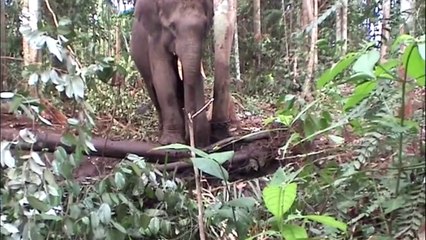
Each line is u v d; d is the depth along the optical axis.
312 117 2.72
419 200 1.99
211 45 7.72
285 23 7.75
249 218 2.72
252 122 5.41
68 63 2.64
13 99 2.50
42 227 2.65
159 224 2.89
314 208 2.61
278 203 2.14
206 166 2.40
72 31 2.77
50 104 3.46
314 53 4.91
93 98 5.68
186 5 4.34
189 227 3.03
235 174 3.88
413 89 2.14
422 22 2.21
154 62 4.53
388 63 2.02
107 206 2.75
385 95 2.17
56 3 7.41
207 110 4.64
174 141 4.23
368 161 2.38
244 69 9.41
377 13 4.42
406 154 2.10
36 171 2.47
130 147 4.01
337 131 2.82
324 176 2.51
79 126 2.67
